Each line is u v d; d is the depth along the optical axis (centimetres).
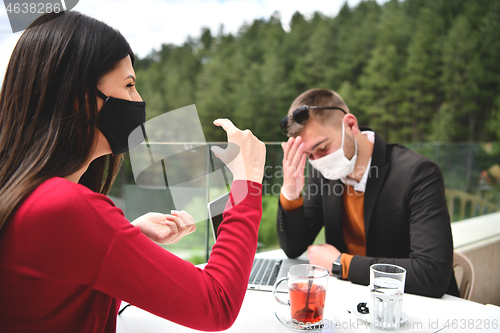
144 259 43
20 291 42
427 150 363
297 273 69
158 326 68
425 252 89
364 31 3741
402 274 62
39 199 41
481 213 425
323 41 3759
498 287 189
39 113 45
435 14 3544
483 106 3247
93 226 41
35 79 45
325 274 67
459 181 405
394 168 109
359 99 3481
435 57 3356
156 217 72
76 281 42
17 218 41
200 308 46
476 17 3412
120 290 43
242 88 3756
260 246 182
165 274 44
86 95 46
